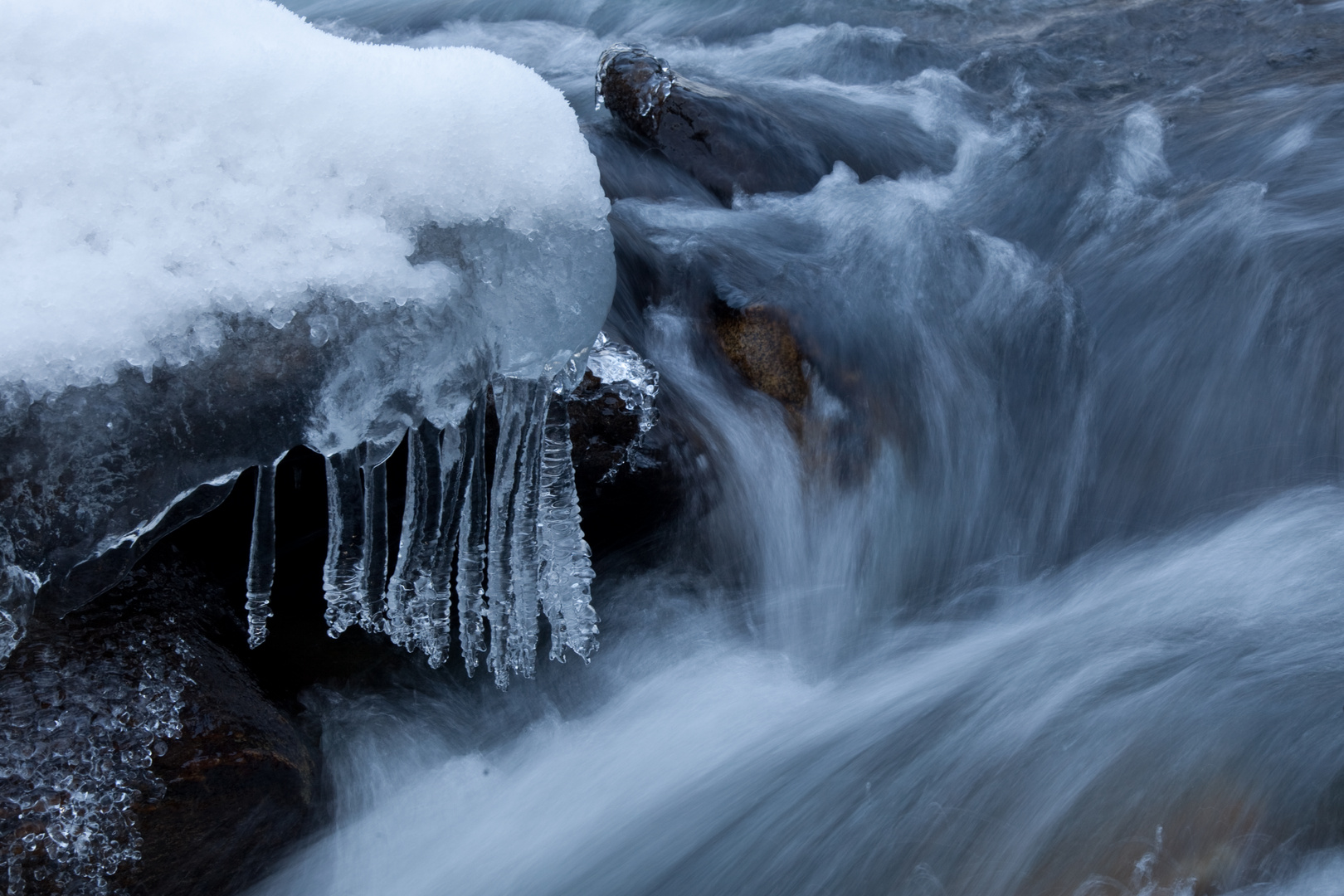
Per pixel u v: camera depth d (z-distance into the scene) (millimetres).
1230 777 2596
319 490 2564
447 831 2592
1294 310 4113
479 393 2203
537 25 8312
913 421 3787
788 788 2779
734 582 3414
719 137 4773
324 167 1947
